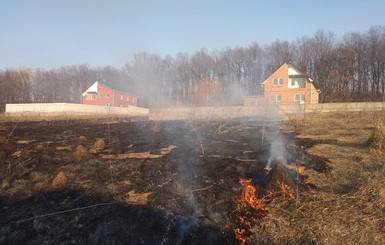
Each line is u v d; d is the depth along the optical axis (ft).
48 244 13.62
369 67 124.06
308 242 11.46
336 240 11.34
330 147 22.72
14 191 17.85
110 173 19.80
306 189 15.35
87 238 13.75
